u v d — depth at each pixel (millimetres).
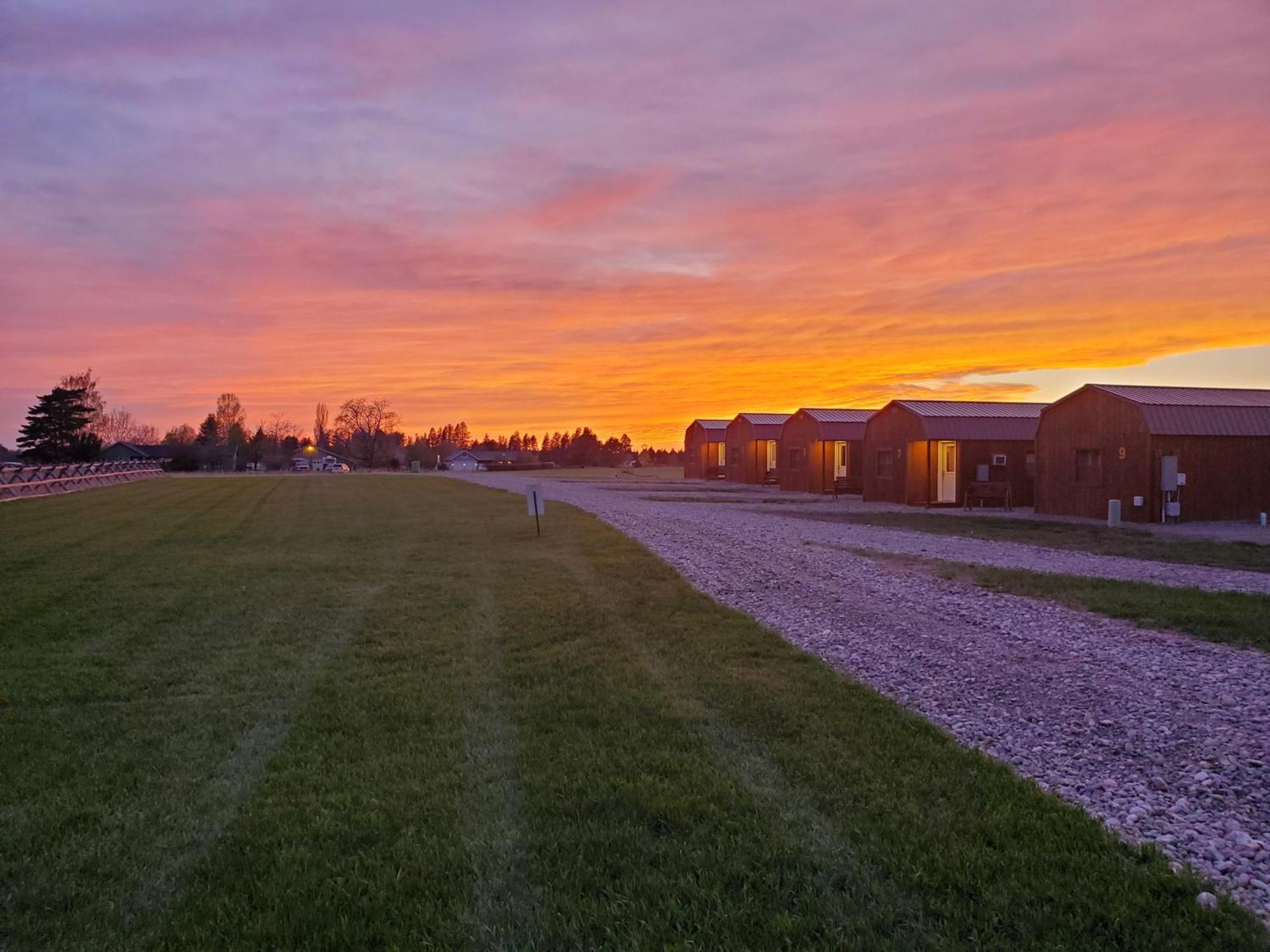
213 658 7543
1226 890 3590
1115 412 22656
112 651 7766
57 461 70188
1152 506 21484
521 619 9102
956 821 4227
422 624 8922
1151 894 3549
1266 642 8078
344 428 103188
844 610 9750
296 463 91562
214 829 4219
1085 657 7633
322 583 11469
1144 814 4398
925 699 6410
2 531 18031
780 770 4902
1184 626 8742
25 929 3357
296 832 4152
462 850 3969
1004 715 6020
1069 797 4625
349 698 6355
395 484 43844
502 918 3410
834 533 18047
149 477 52094
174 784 4766
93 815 4371
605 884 3645
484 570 12602
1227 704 6227
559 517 21641
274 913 3453
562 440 115438
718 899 3504
